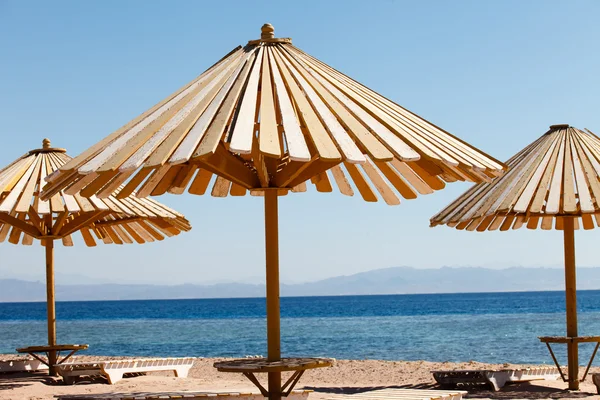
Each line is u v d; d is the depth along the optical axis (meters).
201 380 11.12
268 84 5.13
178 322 56.38
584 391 9.27
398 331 34.88
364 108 5.07
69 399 6.89
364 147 4.43
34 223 10.06
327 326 42.34
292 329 38.94
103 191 5.26
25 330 42.34
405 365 13.45
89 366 10.53
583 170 8.36
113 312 102.56
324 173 7.03
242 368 4.88
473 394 9.32
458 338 28.53
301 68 5.48
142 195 6.40
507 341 26.14
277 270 5.38
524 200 8.02
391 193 6.54
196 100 5.09
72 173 4.92
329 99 5.02
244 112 4.64
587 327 35.28
